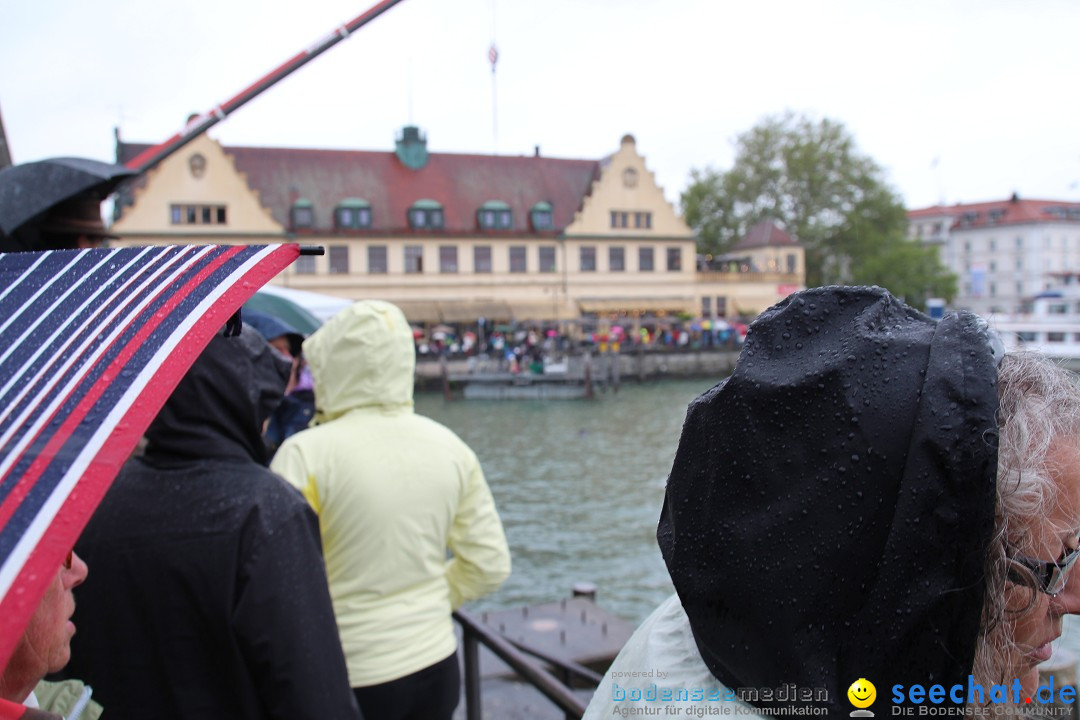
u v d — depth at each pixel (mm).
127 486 1960
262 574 1862
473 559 2807
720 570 912
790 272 60250
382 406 2699
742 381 908
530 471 23953
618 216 54812
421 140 54094
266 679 1872
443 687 2652
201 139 46344
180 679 1864
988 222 92000
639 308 55094
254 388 2029
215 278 844
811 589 851
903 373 841
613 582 13250
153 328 795
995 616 840
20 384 781
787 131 65000
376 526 2547
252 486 1936
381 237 50750
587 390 42906
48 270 937
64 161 2701
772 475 879
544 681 2832
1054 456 855
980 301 91312
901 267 59219
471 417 37312
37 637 1230
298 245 884
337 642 1970
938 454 801
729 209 66500
